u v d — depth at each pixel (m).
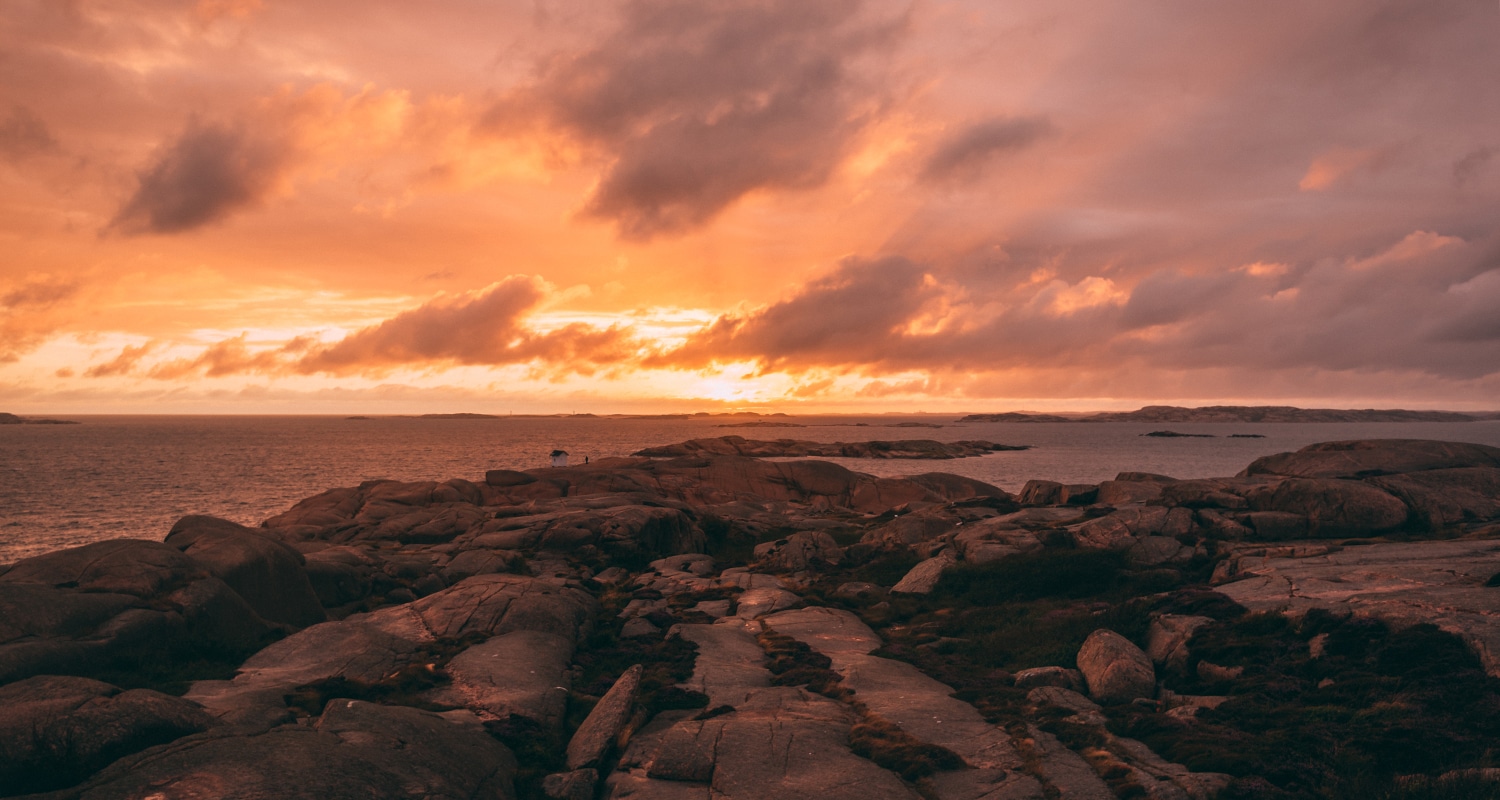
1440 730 11.79
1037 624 20.94
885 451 166.50
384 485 54.56
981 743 12.75
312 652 17.44
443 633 19.80
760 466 73.69
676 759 11.84
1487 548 21.11
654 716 14.48
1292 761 11.41
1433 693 12.87
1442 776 10.50
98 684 10.77
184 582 18.38
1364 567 19.97
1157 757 12.16
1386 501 26.33
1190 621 18.03
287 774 8.88
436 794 9.71
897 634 22.48
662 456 150.62
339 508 49.53
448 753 11.17
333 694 14.30
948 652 20.25
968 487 71.88
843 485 71.50
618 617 23.67
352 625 19.41
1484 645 13.56
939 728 13.45
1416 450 33.06
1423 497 26.67
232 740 9.84
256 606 20.67
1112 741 12.64
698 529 41.31
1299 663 15.20
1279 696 14.20
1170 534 27.25
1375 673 14.13
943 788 11.09
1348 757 11.55
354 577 26.52
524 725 13.66
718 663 18.36
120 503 74.62
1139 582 23.92
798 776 11.27
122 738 9.58
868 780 11.18
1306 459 34.34
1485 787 10.09
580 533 35.00
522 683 15.81
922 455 164.12
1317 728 12.48
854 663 18.22
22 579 17.19
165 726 10.09
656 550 37.06
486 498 55.66
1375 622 15.50
